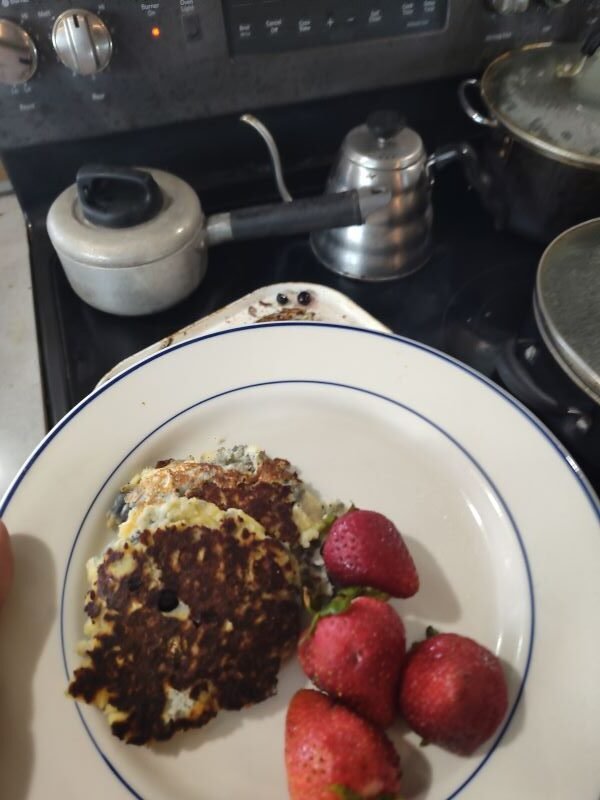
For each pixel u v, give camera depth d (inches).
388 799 14.1
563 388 20.0
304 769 14.1
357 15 23.4
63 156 25.3
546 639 16.4
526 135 22.5
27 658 16.3
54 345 23.3
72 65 21.5
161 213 22.4
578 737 15.0
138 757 15.5
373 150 23.3
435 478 19.8
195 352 21.8
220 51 23.1
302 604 17.5
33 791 14.6
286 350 21.9
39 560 17.7
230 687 16.1
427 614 17.5
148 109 24.2
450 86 27.3
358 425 21.0
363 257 24.8
